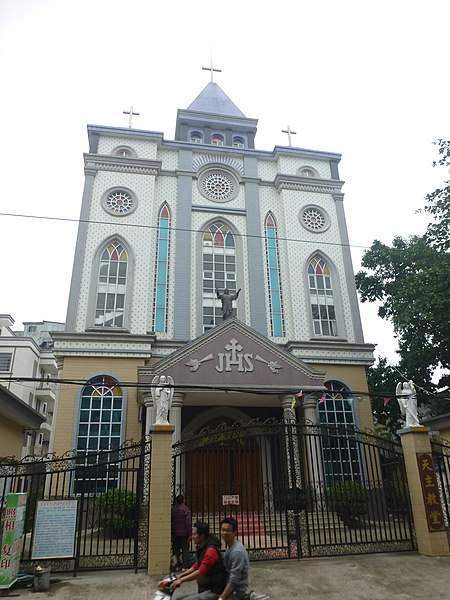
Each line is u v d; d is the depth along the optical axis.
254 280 20.28
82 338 17.34
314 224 22.14
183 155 22.28
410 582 8.14
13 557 8.09
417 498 10.23
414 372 20.44
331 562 9.35
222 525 5.91
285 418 14.72
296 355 18.86
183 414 17.20
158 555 8.77
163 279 19.58
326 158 23.80
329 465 16.77
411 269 21.91
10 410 14.27
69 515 8.96
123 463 15.72
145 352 17.45
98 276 18.84
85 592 7.76
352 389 18.77
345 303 20.73
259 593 7.59
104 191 20.30
